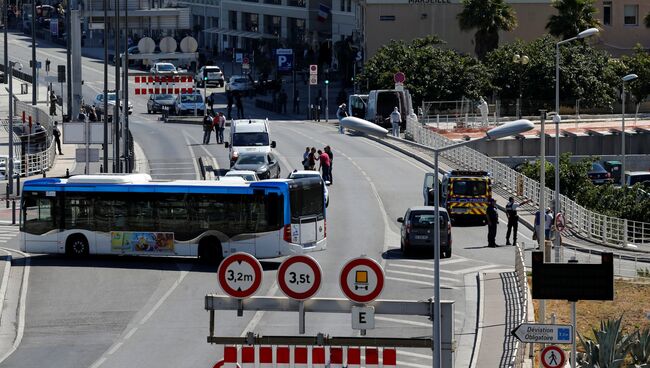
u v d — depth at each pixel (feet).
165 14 618.85
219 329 273.75
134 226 345.31
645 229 425.69
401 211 428.56
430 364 246.88
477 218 414.41
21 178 514.68
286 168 510.99
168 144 585.63
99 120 640.99
